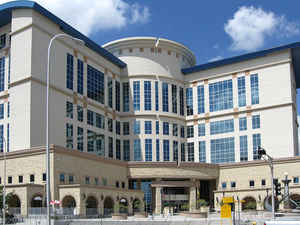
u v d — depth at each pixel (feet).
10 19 214.28
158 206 230.48
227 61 266.16
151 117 261.44
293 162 225.56
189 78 281.74
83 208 173.78
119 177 228.22
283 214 154.51
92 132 231.71
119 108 264.52
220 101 266.98
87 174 199.52
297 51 249.55
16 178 184.75
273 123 246.06
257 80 256.32
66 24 217.36
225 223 155.53
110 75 258.16
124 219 172.35
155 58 270.87
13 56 200.64
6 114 205.36
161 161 246.88
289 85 245.45
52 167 176.45
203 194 269.23
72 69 221.25
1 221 155.43
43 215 157.99
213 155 262.67
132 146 257.34
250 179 238.27
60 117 206.59
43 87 198.49
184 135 274.36
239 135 255.70
